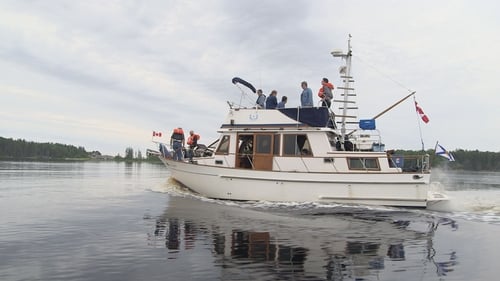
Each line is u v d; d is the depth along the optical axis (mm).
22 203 15664
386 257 8273
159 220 11930
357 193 15664
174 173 18797
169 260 7707
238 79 18047
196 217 12578
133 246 8734
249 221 12078
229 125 17766
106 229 10492
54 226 10820
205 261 7688
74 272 6902
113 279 6582
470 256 8453
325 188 15883
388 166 15781
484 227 11812
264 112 17250
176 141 18953
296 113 16812
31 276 6656
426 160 15352
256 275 6906
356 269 7391
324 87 17797
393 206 15406
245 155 17359
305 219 12703
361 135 18188
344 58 18531
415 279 6883
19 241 9047
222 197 17094
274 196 16266
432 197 15375
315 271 7207
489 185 31844
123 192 20156
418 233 10812
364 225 11867
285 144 16875
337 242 9523
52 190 21344
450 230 11305
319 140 16438
